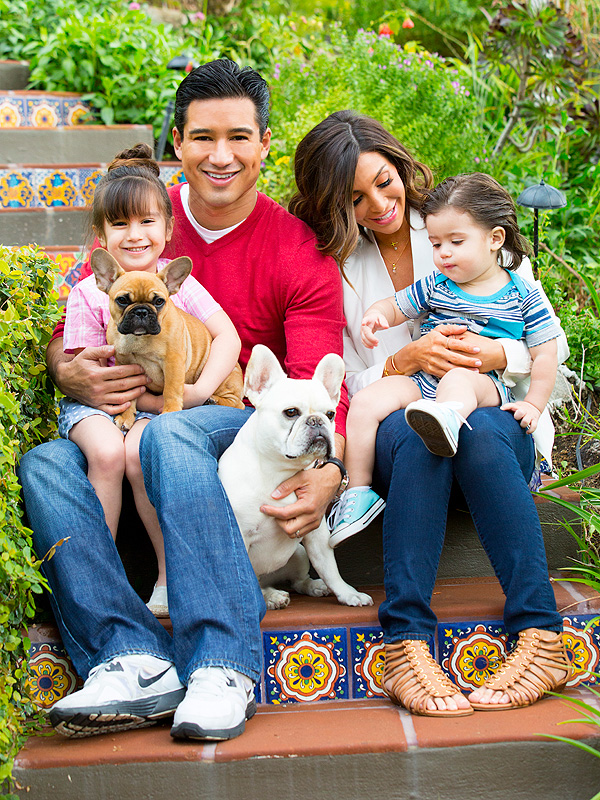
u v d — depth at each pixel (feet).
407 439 7.88
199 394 8.83
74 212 16.80
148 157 10.44
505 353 8.48
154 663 7.11
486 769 6.66
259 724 7.17
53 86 19.21
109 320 8.82
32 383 8.73
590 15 18.72
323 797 6.64
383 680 7.56
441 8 26.35
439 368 8.63
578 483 10.20
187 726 6.55
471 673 7.91
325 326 9.41
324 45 20.53
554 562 9.25
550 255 14.43
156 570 8.98
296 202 10.08
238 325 9.77
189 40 20.86
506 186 15.93
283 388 7.77
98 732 6.93
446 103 15.80
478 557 9.24
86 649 7.32
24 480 7.73
